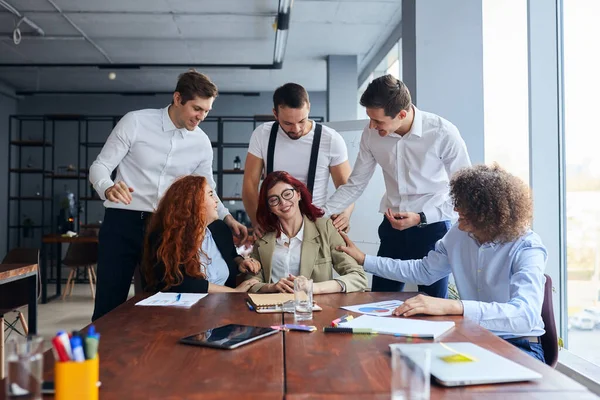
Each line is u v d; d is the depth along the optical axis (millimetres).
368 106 2488
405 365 995
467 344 1432
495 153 4090
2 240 10945
